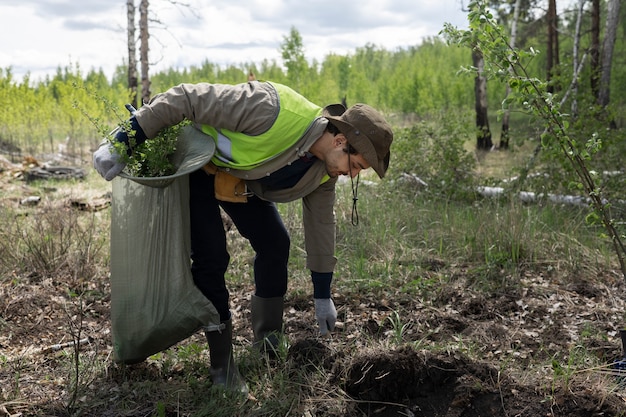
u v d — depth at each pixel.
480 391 2.83
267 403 2.85
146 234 2.83
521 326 3.94
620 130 7.52
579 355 3.37
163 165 2.83
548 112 3.17
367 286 4.51
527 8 16.20
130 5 14.61
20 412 2.79
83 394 2.93
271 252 3.29
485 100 14.98
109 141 2.69
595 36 13.77
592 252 5.23
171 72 48.28
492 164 11.41
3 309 4.06
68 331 3.79
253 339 3.64
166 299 2.83
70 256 4.93
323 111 2.92
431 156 8.16
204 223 2.93
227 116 2.72
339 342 3.50
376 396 2.86
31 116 16.44
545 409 2.75
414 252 5.29
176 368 3.24
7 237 5.24
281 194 3.01
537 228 5.75
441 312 4.05
